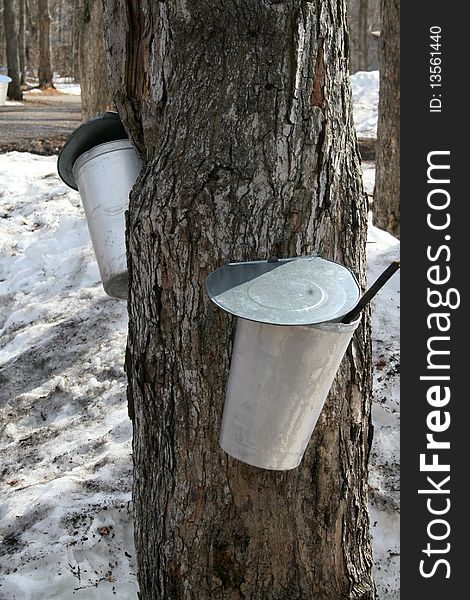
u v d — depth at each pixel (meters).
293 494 2.46
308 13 2.31
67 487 3.99
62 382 5.11
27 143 12.50
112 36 2.58
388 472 3.90
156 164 2.40
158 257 2.37
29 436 4.72
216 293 2.01
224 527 2.46
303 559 2.50
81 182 2.94
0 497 4.21
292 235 2.33
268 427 2.10
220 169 2.31
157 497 2.56
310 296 2.02
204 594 2.50
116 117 2.88
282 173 2.31
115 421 4.68
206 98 2.35
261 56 2.31
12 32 22.52
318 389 2.06
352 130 2.50
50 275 6.75
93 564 3.58
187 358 2.40
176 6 2.35
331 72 2.39
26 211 8.24
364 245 2.53
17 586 3.48
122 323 5.69
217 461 2.42
